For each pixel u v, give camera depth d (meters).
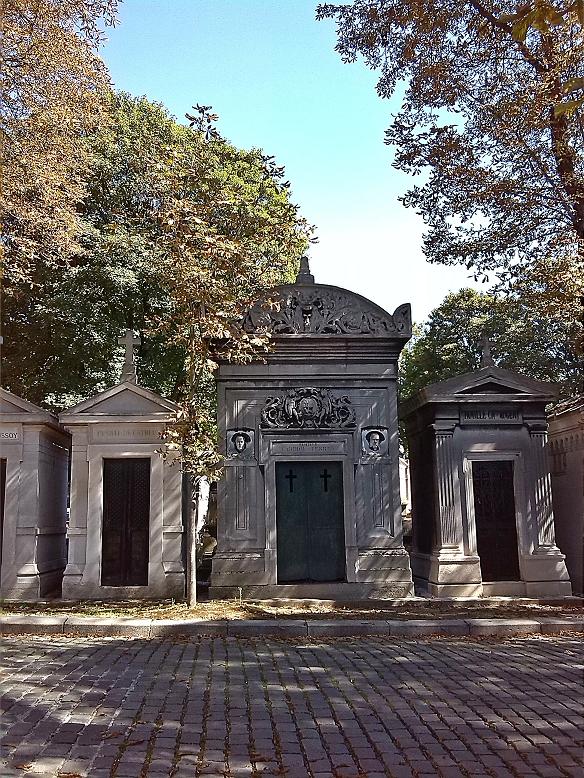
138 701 7.46
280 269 17.66
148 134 25.23
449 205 18.19
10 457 15.85
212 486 25.62
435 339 35.62
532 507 16.62
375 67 19.03
